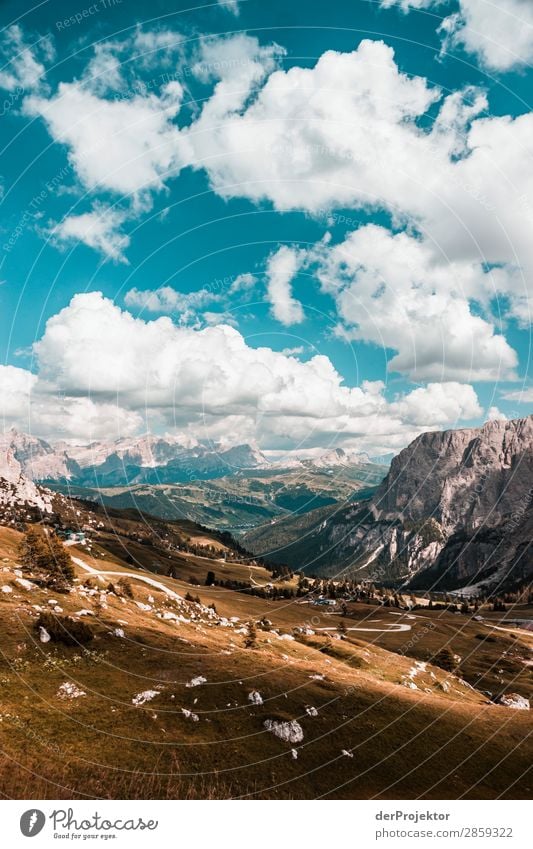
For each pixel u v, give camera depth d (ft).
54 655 169.27
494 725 193.16
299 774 137.39
